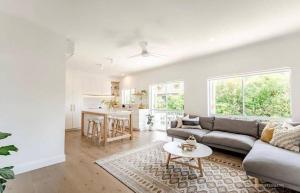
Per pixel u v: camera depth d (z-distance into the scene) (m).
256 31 3.14
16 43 2.65
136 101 7.48
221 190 2.22
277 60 3.62
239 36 3.37
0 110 2.49
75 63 5.55
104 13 2.49
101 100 7.71
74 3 2.23
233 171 2.79
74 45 3.63
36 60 2.88
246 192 2.17
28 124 2.77
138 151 3.87
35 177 2.55
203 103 4.95
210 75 4.80
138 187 2.30
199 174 2.69
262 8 2.37
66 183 2.39
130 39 3.48
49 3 2.24
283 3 2.25
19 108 2.68
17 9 2.39
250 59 4.03
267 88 3.94
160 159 3.35
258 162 2.13
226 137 3.41
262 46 3.84
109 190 2.23
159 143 4.60
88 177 2.59
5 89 2.54
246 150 3.08
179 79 5.64
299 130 2.56
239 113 4.38
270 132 3.01
